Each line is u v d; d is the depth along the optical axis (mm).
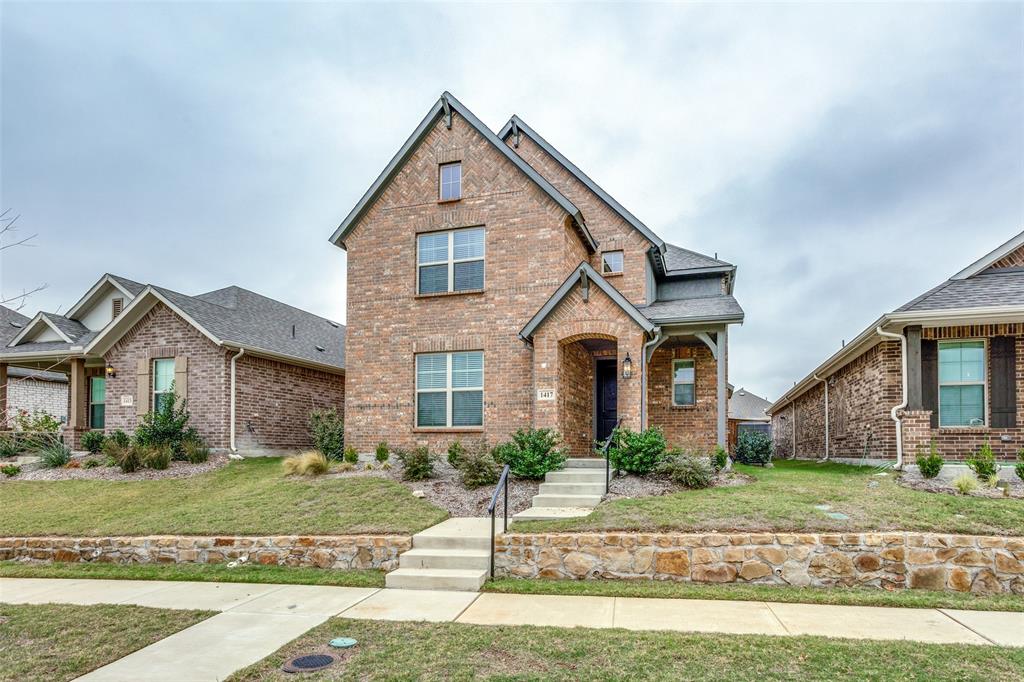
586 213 17203
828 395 19922
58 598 7828
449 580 7914
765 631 5996
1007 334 12461
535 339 13477
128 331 18141
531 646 5566
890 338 13297
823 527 8070
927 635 5852
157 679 4980
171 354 17562
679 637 5746
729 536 7977
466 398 15000
